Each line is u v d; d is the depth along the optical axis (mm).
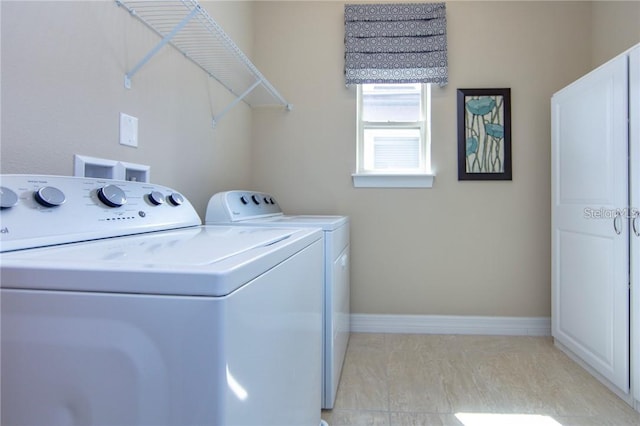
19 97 879
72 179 899
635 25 2068
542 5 2459
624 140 1607
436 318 2531
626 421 1480
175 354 485
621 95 1623
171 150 1536
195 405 481
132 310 491
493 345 2285
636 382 1548
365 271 2576
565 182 2096
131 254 626
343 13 2586
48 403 509
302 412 964
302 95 2605
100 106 1131
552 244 2258
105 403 498
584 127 1906
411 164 2633
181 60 1621
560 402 1620
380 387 1761
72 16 1023
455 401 1636
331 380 1569
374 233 2570
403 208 2551
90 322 499
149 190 1188
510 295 2496
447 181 2520
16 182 758
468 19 2500
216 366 481
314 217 2168
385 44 2506
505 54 2480
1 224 682
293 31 2602
